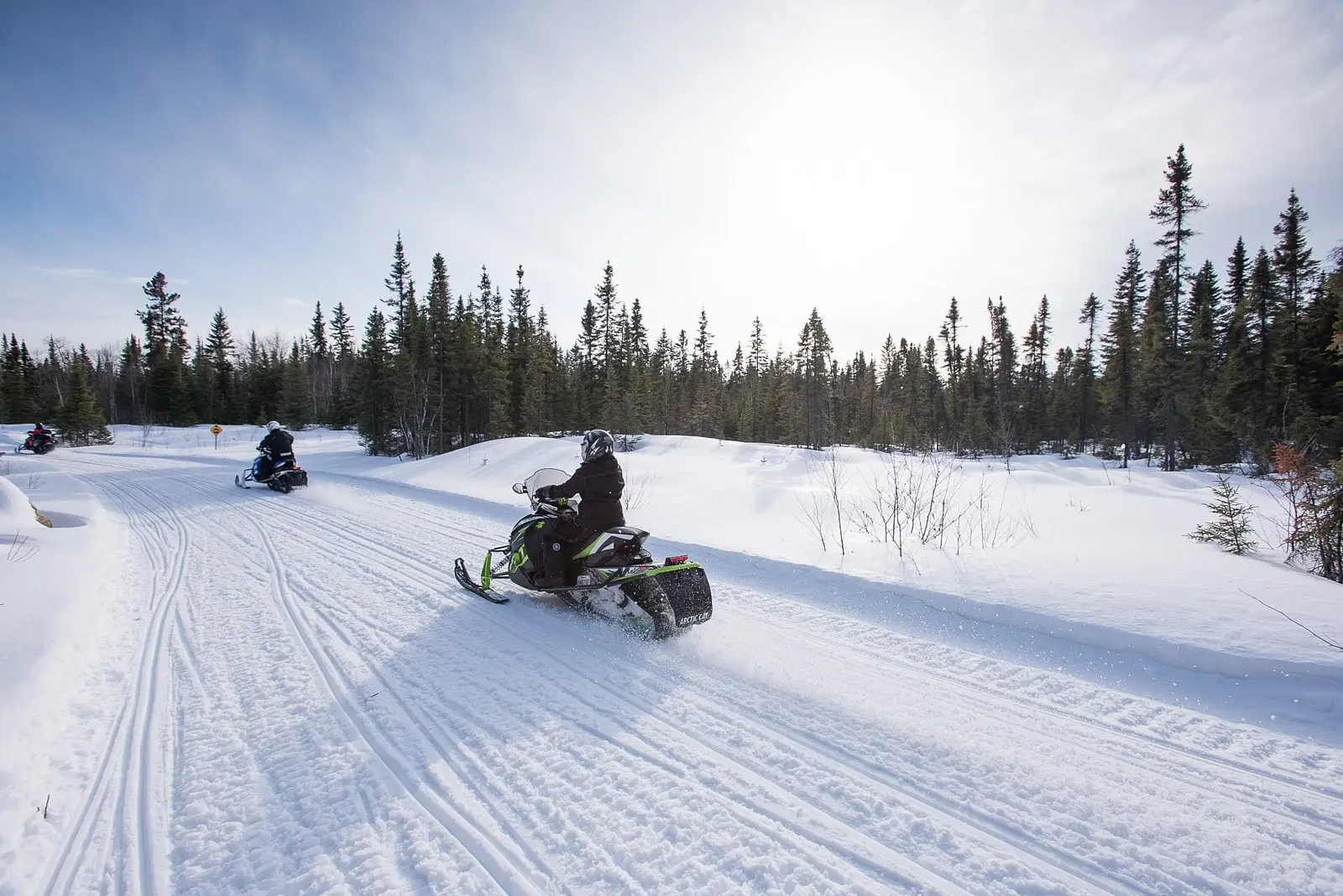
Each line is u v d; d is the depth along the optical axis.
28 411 56.53
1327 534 7.06
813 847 2.71
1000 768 3.29
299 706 4.05
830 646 5.02
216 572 7.46
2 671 4.05
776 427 60.75
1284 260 30.95
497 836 2.79
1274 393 27.89
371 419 36.50
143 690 4.32
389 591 6.57
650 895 2.43
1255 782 3.16
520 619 5.67
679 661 4.72
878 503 10.41
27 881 2.55
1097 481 18.06
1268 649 4.25
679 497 13.44
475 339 38.34
